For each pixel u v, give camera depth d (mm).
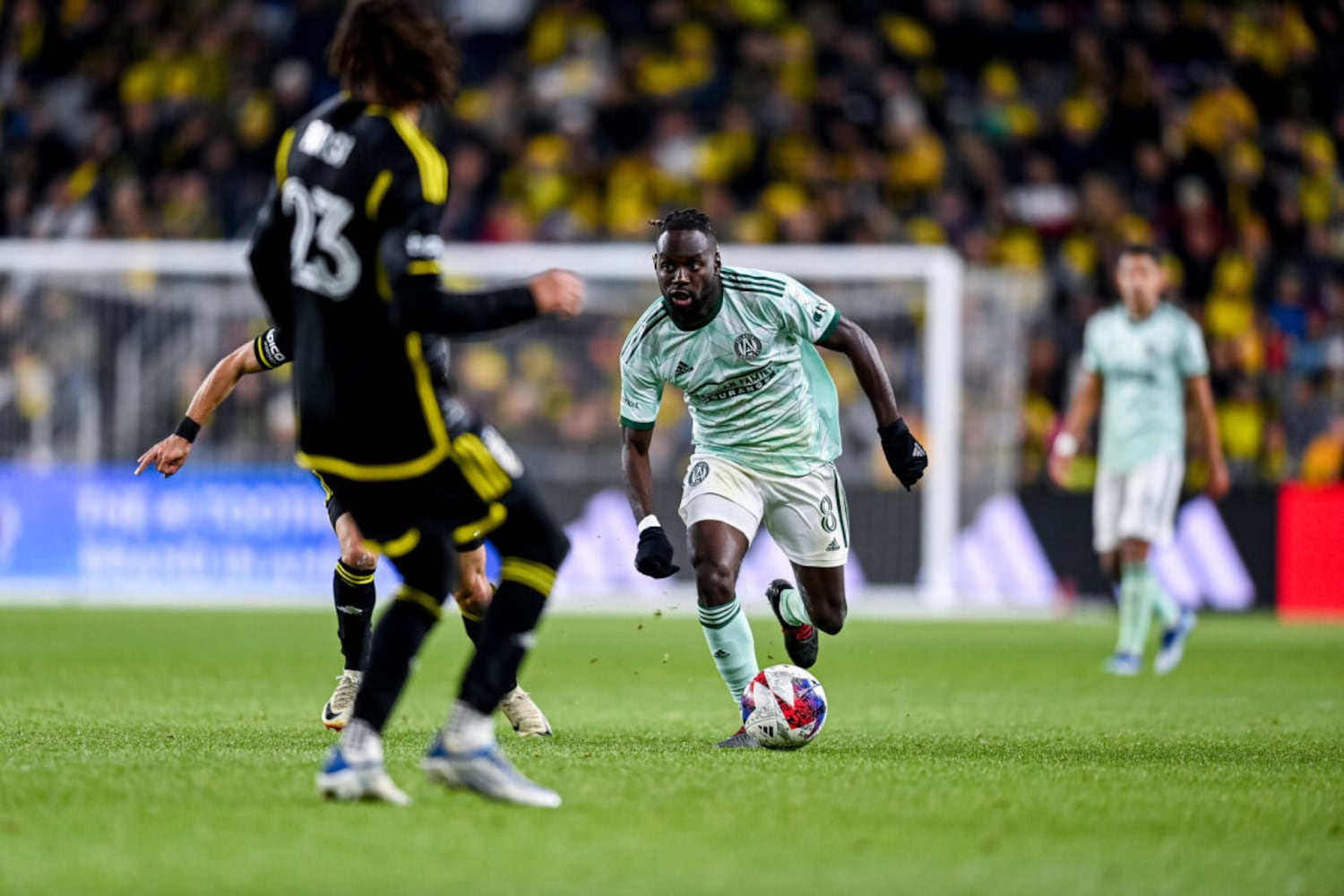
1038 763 20812
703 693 32938
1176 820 16203
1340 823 16203
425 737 23234
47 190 80562
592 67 85250
